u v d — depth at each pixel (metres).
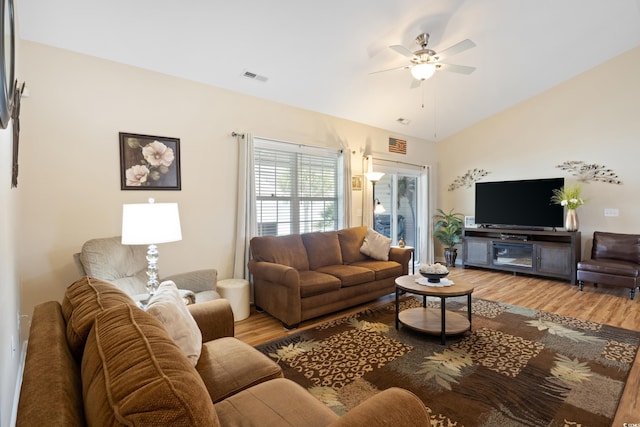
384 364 2.51
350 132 5.30
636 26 4.20
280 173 4.45
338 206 5.13
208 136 3.71
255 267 3.65
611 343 2.82
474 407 1.97
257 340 3.00
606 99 5.05
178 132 3.48
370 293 4.00
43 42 2.72
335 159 5.13
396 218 6.29
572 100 5.36
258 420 1.19
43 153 2.73
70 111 2.86
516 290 4.64
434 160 7.01
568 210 5.10
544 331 3.11
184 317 1.57
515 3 3.44
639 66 4.76
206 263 3.71
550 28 3.96
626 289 4.64
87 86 2.94
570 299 4.18
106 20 2.63
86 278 1.61
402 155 6.24
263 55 3.37
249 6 2.73
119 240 2.81
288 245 4.00
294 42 3.26
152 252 2.36
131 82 3.18
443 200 7.00
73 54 2.87
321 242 4.34
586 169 5.25
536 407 1.96
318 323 3.41
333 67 3.80
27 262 2.67
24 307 2.66
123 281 2.68
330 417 1.21
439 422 1.84
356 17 3.09
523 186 5.62
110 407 0.67
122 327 0.95
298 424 1.17
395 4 3.04
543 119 5.65
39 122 2.71
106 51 2.95
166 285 1.85
